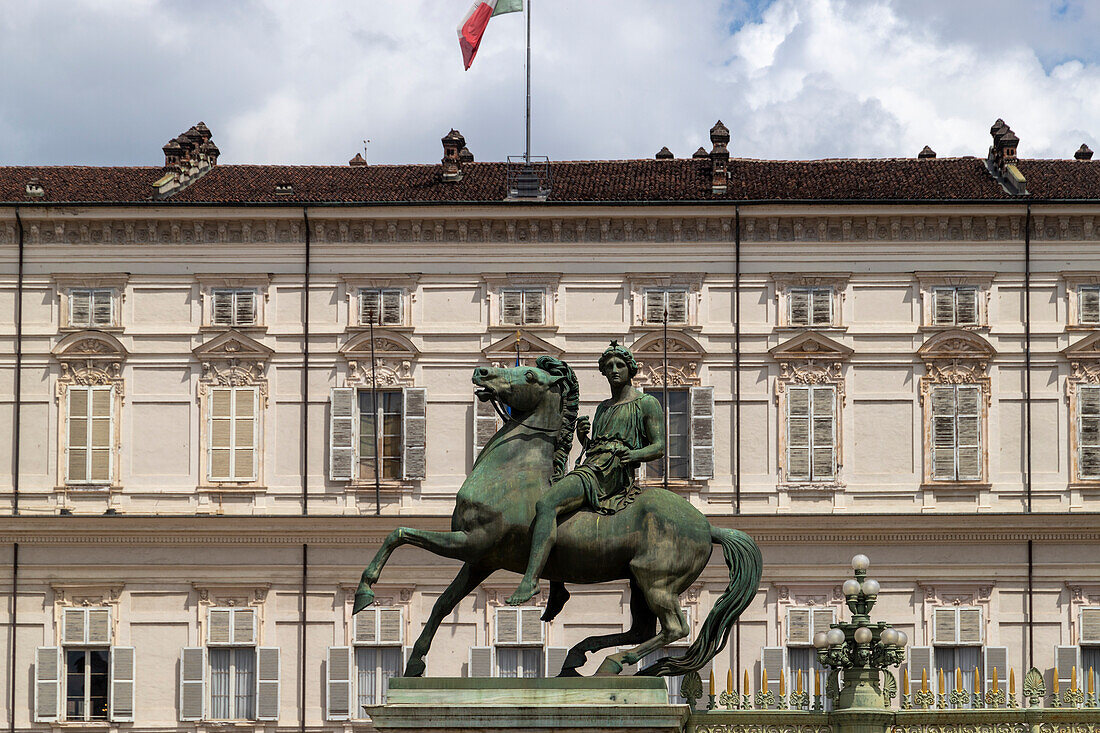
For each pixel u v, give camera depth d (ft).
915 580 215.51
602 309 222.28
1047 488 218.59
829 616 214.28
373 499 219.41
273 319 222.69
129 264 223.51
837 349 220.02
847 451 219.61
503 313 222.28
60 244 223.51
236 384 221.66
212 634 216.13
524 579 67.15
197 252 223.51
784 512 217.97
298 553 217.15
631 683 67.21
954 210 219.82
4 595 216.13
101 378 221.66
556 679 67.41
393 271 223.10
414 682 67.72
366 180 235.61
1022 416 219.61
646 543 69.46
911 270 221.46
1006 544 216.13
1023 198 219.20
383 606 216.13
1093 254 220.84
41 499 219.61
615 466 70.08
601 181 232.32
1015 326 220.84
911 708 82.69
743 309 221.46
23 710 214.48
